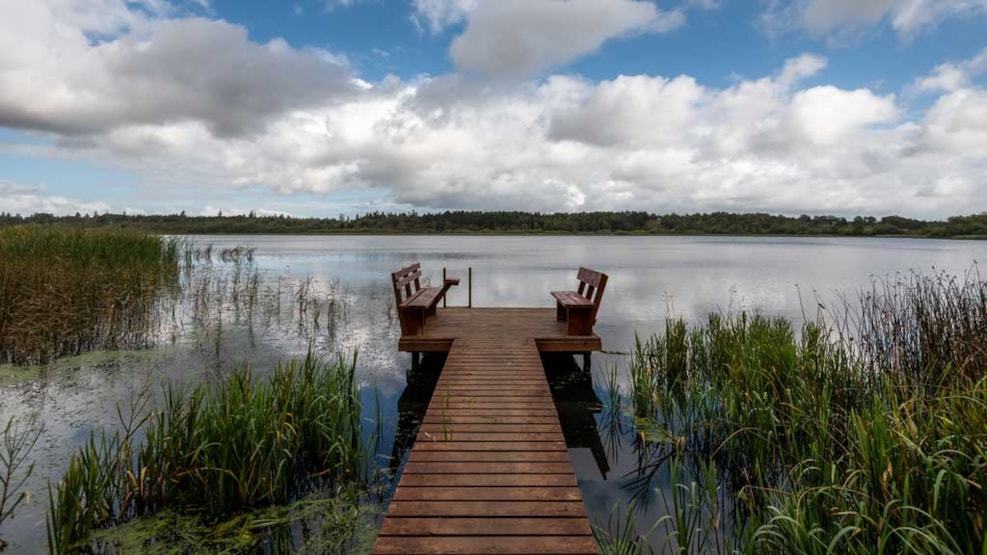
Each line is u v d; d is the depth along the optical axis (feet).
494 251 158.92
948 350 19.13
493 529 9.96
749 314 43.21
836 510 10.30
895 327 21.39
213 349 29.50
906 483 8.99
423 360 28.81
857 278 72.38
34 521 12.65
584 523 10.19
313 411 16.29
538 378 19.65
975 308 20.29
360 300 50.08
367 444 17.03
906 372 18.10
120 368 25.18
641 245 220.64
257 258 109.09
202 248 128.98
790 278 74.18
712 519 11.82
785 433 15.87
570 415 21.29
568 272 84.64
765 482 14.26
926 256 129.18
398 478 15.31
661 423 19.88
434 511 10.59
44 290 30.09
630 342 34.19
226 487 13.42
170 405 15.12
